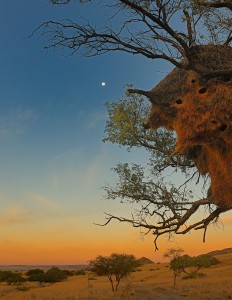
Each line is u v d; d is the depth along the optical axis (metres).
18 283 80.69
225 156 13.31
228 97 12.48
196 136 13.06
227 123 12.63
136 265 52.31
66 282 82.00
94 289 52.72
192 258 71.19
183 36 10.66
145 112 17.38
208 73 10.58
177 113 13.43
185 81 13.41
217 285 53.62
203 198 15.98
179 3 9.96
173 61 10.58
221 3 10.41
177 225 16.31
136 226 16.39
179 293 43.31
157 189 16.84
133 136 17.44
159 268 109.75
